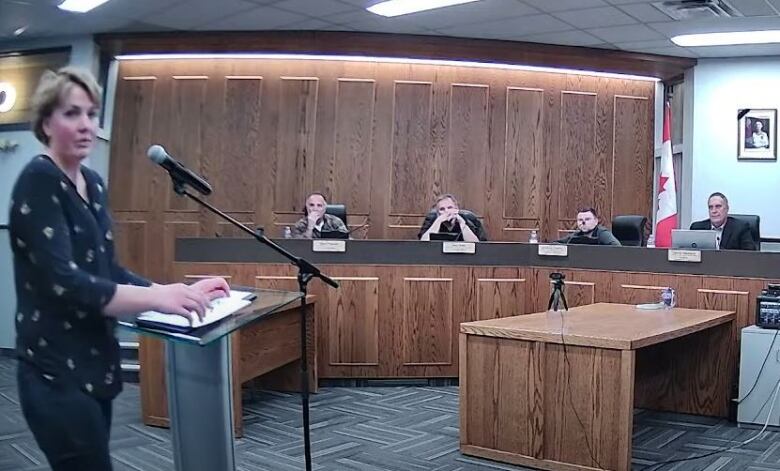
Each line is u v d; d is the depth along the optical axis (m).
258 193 6.66
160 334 1.27
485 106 6.77
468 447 3.25
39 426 1.28
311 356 4.48
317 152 6.66
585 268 4.55
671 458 3.30
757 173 6.58
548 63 6.64
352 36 6.29
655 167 7.08
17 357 1.31
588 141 6.94
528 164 6.82
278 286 4.50
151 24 6.09
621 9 5.45
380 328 4.61
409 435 3.61
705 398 4.10
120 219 6.68
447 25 6.01
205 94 6.70
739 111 6.63
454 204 5.17
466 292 4.66
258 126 6.66
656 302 4.30
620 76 7.03
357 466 3.13
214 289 1.41
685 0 5.22
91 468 1.31
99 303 1.21
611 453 2.88
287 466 3.14
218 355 1.47
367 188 6.66
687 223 6.79
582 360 2.96
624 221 5.48
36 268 1.23
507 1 5.34
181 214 6.66
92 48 6.39
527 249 4.68
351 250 4.59
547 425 3.04
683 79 6.94
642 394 4.28
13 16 5.84
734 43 6.22
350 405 4.22
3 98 6.50
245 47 6.39
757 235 5.12
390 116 6.68
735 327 4.05
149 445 3.49
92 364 1.32
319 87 6.67
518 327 3.15
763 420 3.80
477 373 3.21
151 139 6.71
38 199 1.26
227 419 1.49
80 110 1.33
